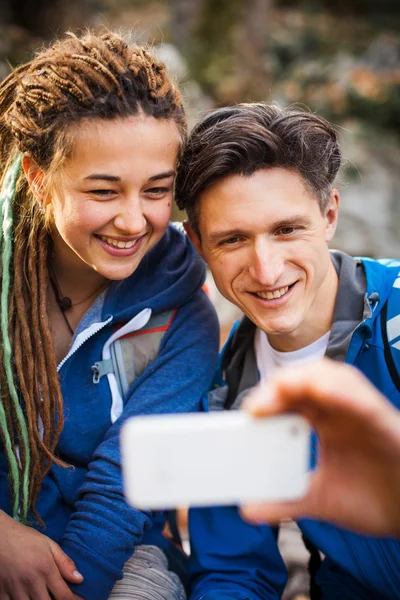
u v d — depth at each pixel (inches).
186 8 243.9
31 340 51.9
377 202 198.8
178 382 53.5
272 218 46.8
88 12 251.4
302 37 289.0
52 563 46.8
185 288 55.4
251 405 25.4
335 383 26.5
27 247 52.4
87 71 45.8
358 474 30.1
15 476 50.6
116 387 53.7
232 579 53.4
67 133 45.7
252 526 55.4
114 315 53.5
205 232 50.2
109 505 48.7
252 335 59.0
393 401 49.6
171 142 48.6
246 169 46.9
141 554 54.6
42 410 50.9
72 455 54.0
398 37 301.7
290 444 25.3
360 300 53.1
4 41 212.2
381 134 233.9
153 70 49.1
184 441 24.7
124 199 47.2
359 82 247.4
